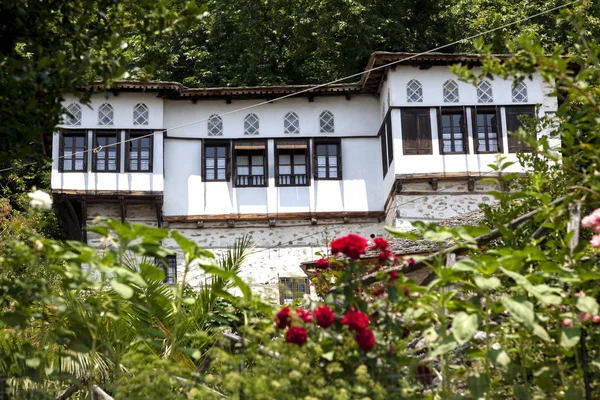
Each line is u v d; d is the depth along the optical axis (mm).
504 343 5926
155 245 5781
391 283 5734
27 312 5980
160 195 28266
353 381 5453
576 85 5832
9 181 27828
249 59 35594
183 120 29234
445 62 27828
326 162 29562
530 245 5754
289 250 29016
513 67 6008
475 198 27656
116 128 28375
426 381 5801
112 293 7047
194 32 36781
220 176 29203
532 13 33688
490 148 27750
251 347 5789
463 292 6766
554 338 5598
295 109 29656
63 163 28141
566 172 8367
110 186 28125
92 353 6281
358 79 35344
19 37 7387
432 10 36812
